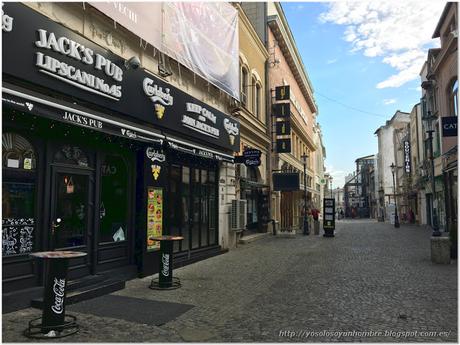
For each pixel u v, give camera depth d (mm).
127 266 8711
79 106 6910
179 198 11242
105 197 8375
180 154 11398
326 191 80750
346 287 7992
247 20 17500
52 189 6918
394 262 11438
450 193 21125
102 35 7938
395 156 48156
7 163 6234
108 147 8312
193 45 11461
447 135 14000
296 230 27281
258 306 6504
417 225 34094
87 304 6445
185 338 4930
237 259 12117
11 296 5859
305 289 7805
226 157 13477
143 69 8953
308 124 41875
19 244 6332
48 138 6879
